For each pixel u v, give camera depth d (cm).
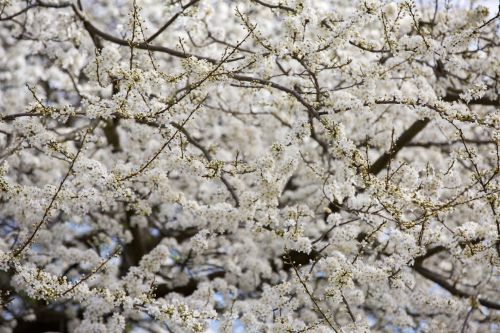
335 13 738
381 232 691
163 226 1045
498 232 660
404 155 1103
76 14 813
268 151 645
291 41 672
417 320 958
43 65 1157
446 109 675
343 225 738
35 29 937
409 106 701
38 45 934
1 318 1039
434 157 1055
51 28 925
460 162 1042
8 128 826
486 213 705
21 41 973
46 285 597
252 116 1015
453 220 895
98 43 830
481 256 688
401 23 916
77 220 997
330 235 909
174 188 1011
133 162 906
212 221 745
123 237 991
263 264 916
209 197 913
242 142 1019
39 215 791
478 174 636
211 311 626
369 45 730
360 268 682
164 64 967
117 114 652
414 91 862
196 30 846
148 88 633
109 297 643
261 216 698
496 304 845
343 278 617
